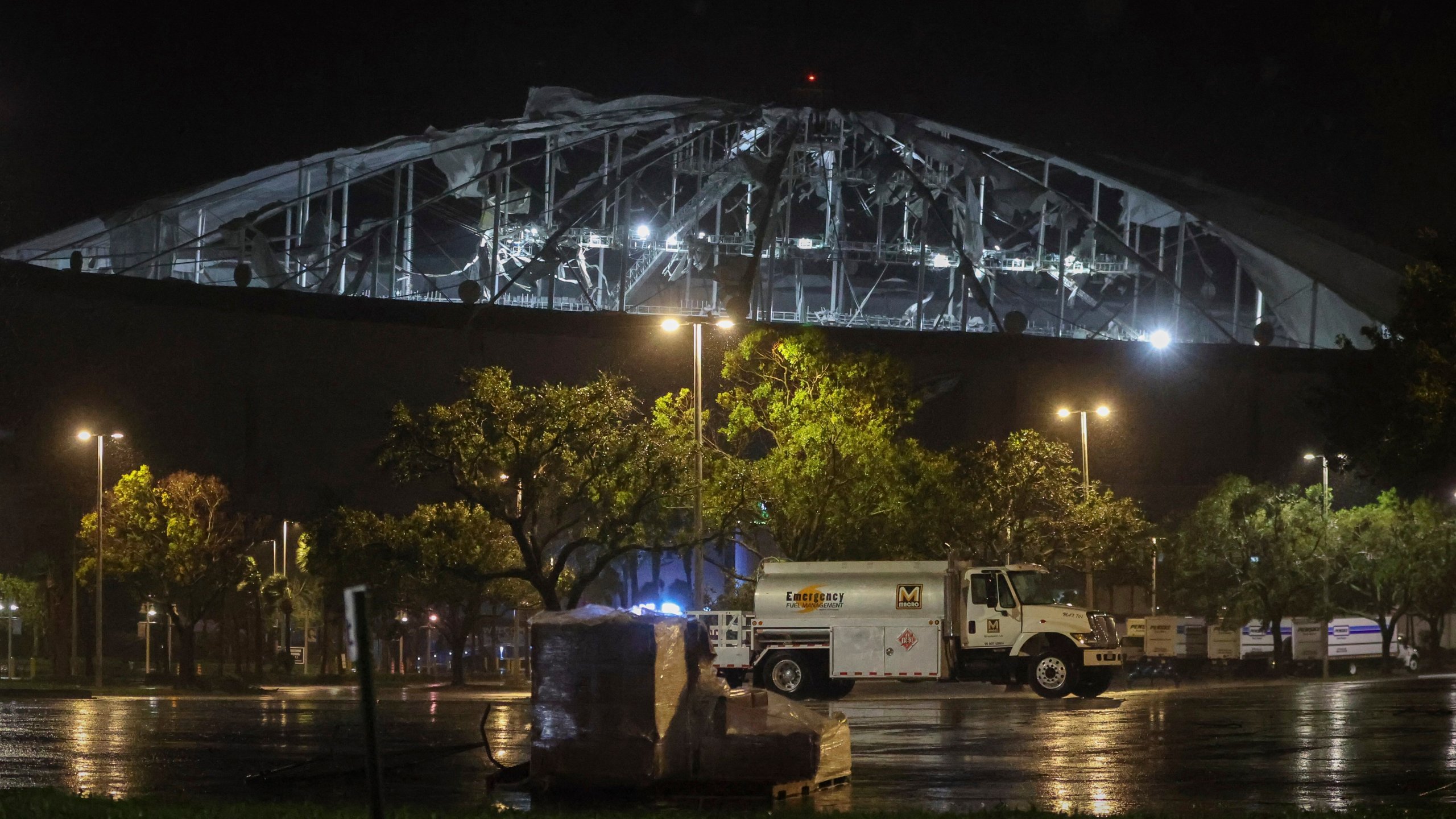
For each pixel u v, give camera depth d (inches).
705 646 1010.1
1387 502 4571.9
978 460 3380.9
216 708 2047.2
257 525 5157.5
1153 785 1026.7
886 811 867.4
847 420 2824.8
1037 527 3417.8
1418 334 2133.4
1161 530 5088.6
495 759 1127.6
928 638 2208.4
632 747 947.3
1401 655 4466.0
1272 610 4397.1
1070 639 2208.4
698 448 2684.5
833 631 2220.7
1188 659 3900.1
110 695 2726.4
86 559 3905.0
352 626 529.0
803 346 2824.8
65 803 820.0
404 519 4060.0
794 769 969.5
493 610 4990.2
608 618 959.0
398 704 2207.2
